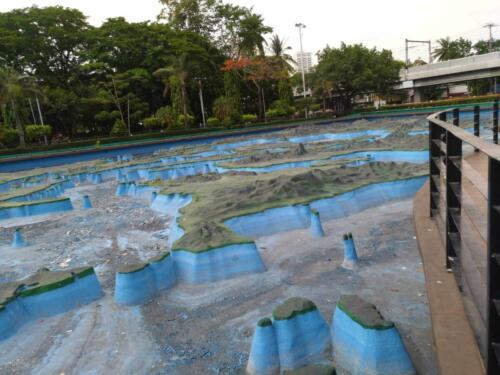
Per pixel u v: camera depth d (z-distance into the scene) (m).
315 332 5.14
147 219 13.33
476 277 4.21
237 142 34.88
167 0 58.34
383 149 19.73
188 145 38.69
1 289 7.01
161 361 5.43
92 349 5.86
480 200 5.91
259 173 17.39
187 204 12.36
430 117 6.30
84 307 7.21
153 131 47.38
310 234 10.16
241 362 5.26
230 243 8.19
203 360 5.38
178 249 8.22
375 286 7.06
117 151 37.28
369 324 4.63
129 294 7.16
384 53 53.62
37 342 6.17
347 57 52.22
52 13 46.41
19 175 27.97
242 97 55.62
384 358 4.52
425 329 5.57
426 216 7.32
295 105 57.91
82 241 11.61
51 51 46.53
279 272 8.09
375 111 51.97
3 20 44.28
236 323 6.27
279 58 52.66
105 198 17.95
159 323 6.46
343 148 22.94
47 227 13.59
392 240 9.23
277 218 10.67
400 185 12.85
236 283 7.71
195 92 51.59
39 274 7.62
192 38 52.91
